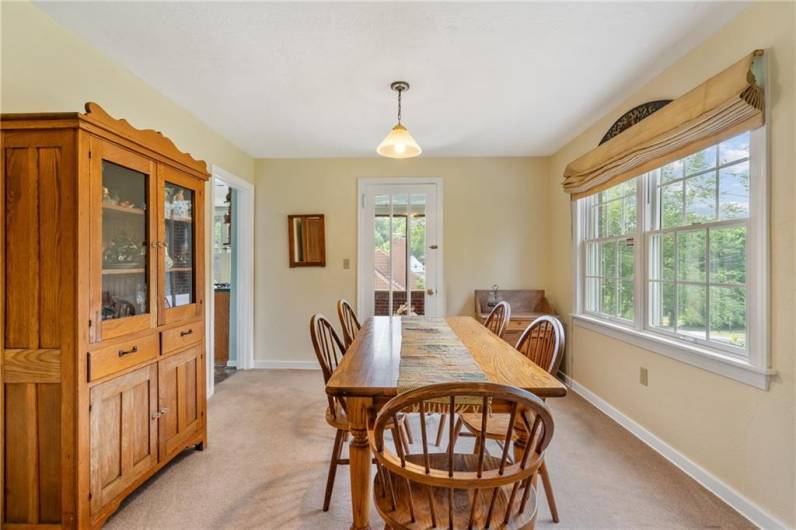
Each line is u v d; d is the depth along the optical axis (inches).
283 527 62.7
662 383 85.9
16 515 57.2
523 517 42.9
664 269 88.8
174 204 80.6
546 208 153.9
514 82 92.2
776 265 60.2
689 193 81.2
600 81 91.7
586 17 68.1
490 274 155.0
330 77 90.0
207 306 124.0
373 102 103.7
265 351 158.1
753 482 63.8
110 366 61.7
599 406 113.0
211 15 67.7
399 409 39.8
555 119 115.4
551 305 151.3
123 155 64.1
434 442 92.2
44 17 66.6
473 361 62.6
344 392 50.4
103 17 68.0
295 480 76.0
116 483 63.2
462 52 79.2
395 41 75.5
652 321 92.3
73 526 56.1
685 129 73.5
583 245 128.3
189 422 83.4
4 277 56.4
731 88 62.9
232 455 85.7
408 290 156.0
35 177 55.9
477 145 140.8
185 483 74.8
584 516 65.2
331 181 156.6
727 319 71.2
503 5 64.9
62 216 55.8
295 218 156.4
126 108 86.3
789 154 58.0
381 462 43.4
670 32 72.0
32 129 55.7
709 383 72.7
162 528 62.4
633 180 101.1
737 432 66.6
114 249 64.0
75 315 56.0
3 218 56.1
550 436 40.8
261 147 143.3
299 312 157.8
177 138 105.6
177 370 79.4
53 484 56.7
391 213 156.2
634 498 70.1
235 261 159.8
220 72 87.8
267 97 100.8
